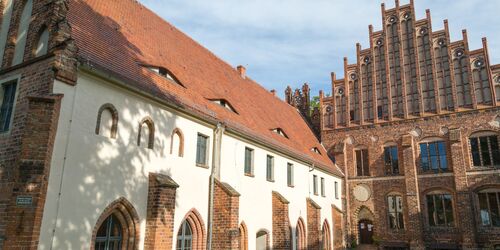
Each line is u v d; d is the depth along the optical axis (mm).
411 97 32969
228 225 16828
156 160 14734
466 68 30922
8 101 12586
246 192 20391
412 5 34312
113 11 19312
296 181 26344
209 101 20031
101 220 12227
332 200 32156
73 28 14242
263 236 22312
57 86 11375
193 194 16469
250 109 26094
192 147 16828
